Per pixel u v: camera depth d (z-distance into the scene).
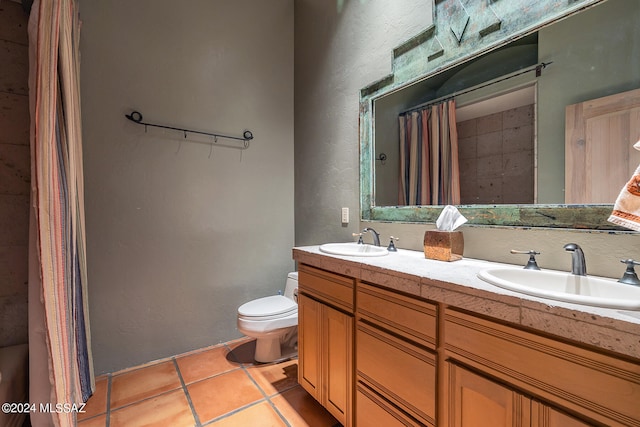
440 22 1.48
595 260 1.01
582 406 0.64
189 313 2.19
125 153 1.93
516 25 1.20
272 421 1.49
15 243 1.65
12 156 1.64
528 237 1.18
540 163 1.16
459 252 1.31
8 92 1.63
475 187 1.38
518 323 0.73
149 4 2.00
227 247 2.34
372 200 1.91
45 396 1.23
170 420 1.49
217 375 1.90
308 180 2.49
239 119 2.38
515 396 0.74
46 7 1.17
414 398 1.01
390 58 1.75
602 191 1.00
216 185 2.28
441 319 0.94
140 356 2.01
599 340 0.60
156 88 2.03
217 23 2.27
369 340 1.20
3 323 1.62
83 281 1.61
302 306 1.66
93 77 1.83
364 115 1.92
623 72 0.96
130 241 1.96
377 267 1.15
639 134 0.93
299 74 2.59
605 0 0.99
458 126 1.44
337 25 2.16
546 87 1.14
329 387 1.43
